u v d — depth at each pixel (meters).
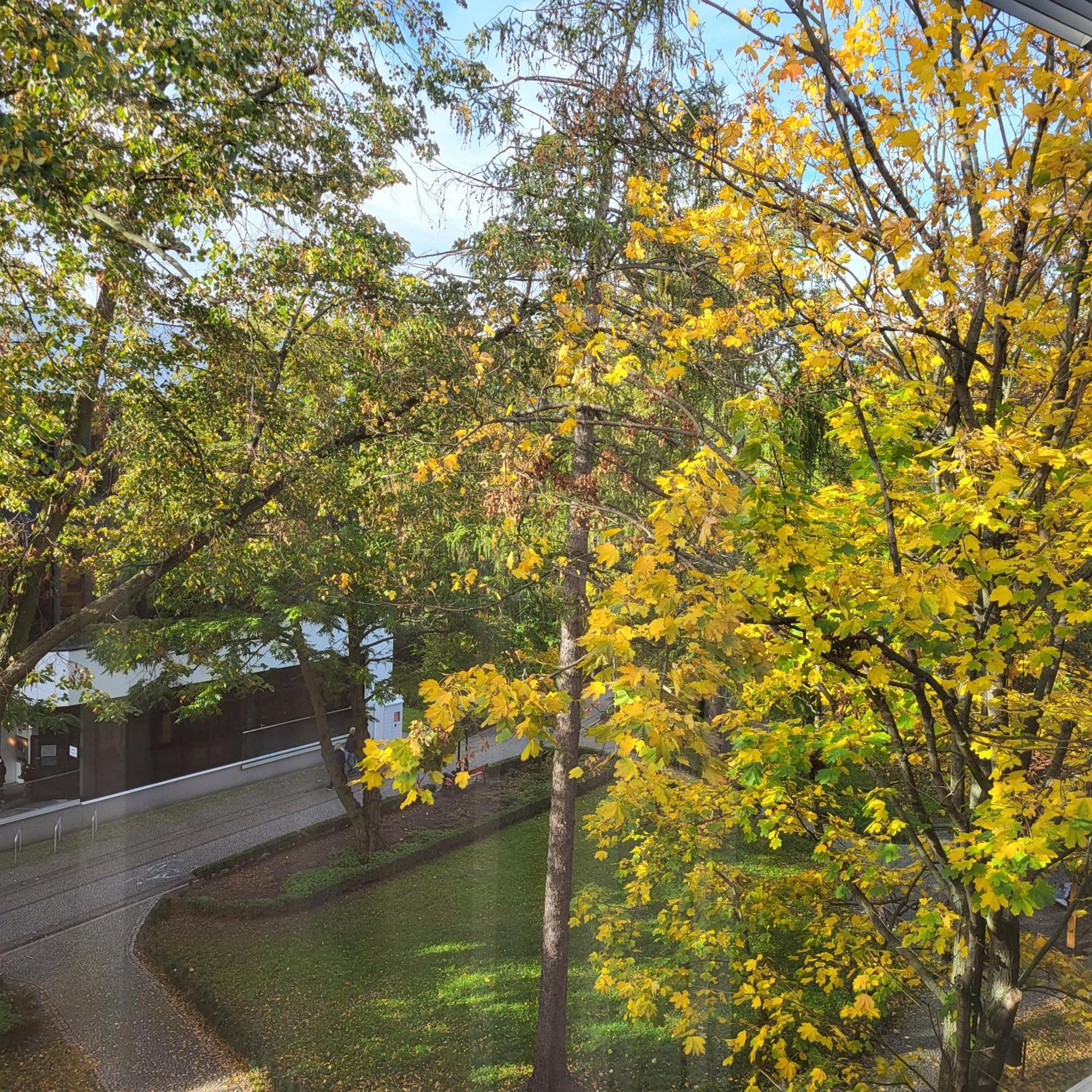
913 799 3.17
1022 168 2.63
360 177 3.73
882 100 2.58
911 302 2.75
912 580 2.35
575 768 3.89
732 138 2.80
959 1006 3.26
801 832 3.86
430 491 3.87
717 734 3.59
